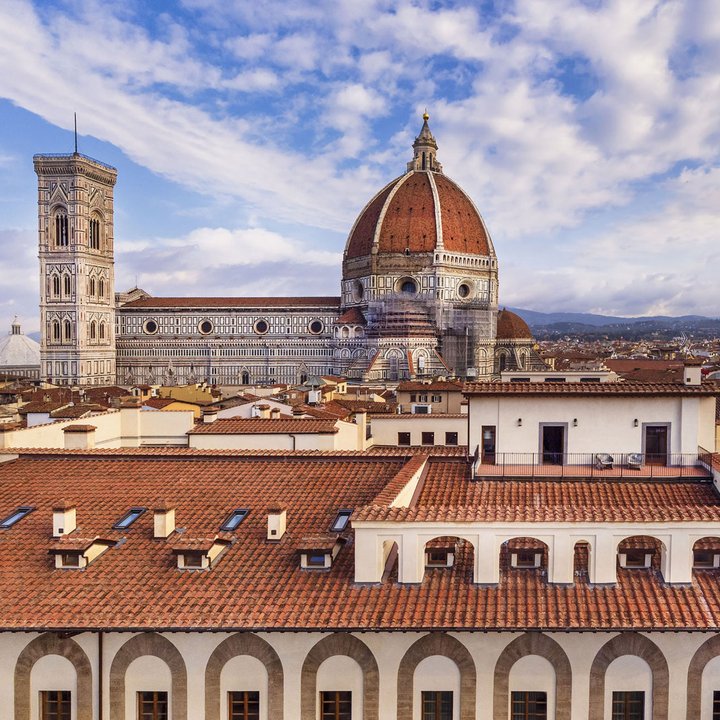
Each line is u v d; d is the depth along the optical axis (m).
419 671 29.25
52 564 32.66
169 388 150.62
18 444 48.56
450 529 30.12
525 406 43.69
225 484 40.81
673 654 28.66
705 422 43.66
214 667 29.56
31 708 30.06
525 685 29.14
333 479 41.16
